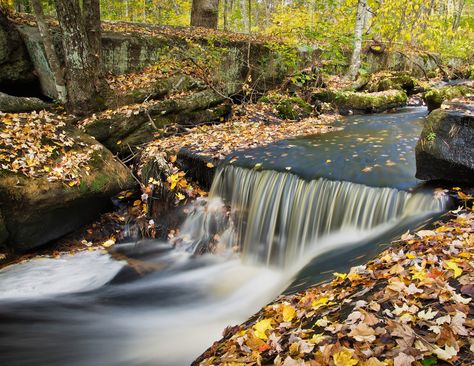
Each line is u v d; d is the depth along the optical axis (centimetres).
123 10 2150
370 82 1430
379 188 533
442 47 1964
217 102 1049
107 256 673
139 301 547
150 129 896
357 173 600
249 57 1225
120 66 1048
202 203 718
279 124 1025
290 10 1380
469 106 585
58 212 671
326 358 246
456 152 476
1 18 912
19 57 933
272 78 1266
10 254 650
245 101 1198
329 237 562
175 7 2108
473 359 223
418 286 301
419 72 1811
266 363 271
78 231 720
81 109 878
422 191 502
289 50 1240
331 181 580
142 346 449
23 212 627
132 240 723
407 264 344
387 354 237
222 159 734
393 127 916
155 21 2147
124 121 863
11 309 532
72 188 670
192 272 621
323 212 575
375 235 502
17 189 617
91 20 884
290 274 551
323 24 1268
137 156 845
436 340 240
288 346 279
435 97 1000
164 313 515
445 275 310
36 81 966
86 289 581
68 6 818
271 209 634
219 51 1156
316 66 1298
